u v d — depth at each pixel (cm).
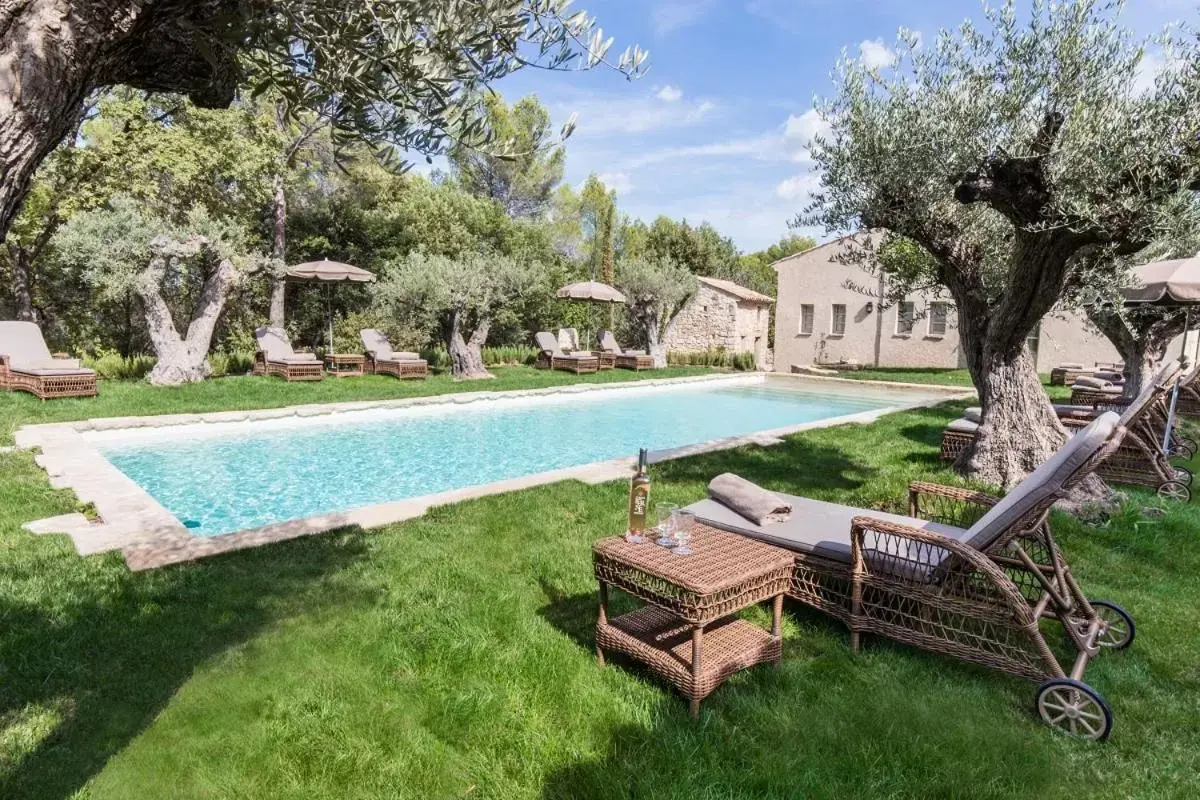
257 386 1347
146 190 1502
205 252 1395
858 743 268
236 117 1623
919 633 330
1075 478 310
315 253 2070
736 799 237
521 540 498
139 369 1423
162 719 275
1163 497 631
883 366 2325
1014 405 673
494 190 2762
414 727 276
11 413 974
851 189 619
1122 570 449
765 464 775
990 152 531
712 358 2408
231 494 764
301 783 243
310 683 304
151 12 159
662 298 2120
